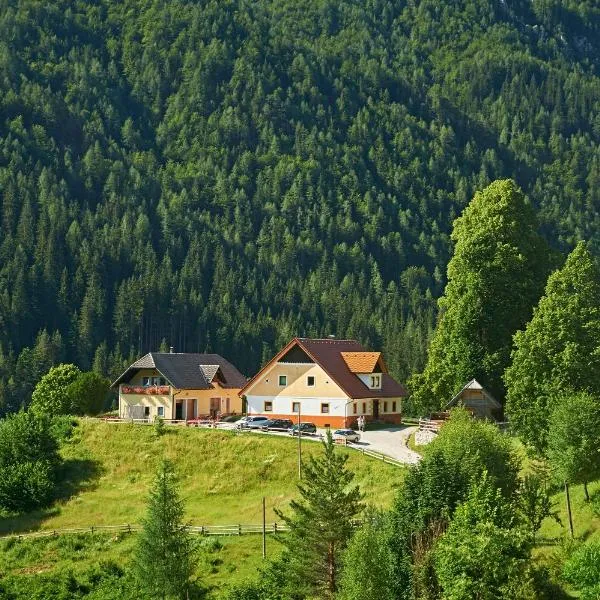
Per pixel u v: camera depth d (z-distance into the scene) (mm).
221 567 188250
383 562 138750
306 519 158500
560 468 166750
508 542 127562
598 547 135000
